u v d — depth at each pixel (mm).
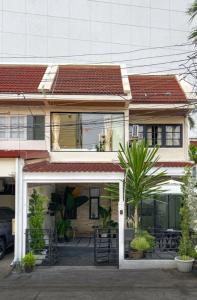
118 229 15570
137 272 14641
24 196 15938
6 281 13578
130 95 19688
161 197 19656
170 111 21641
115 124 20641
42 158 18781
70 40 46938
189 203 15203
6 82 21562
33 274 14469
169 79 25203
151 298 11562
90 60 47406
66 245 19609
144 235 15977
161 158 21797
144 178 15914
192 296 11742
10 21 45375
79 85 21062
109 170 15867
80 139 20609
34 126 20656
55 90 19875
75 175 15922
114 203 21891
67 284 13141
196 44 17000
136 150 15812
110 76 23188
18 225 15758
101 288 12641
